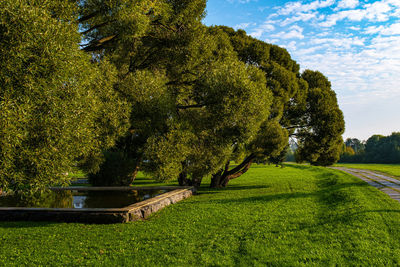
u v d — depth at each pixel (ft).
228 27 83.56
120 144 68.49
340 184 83.56
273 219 39.47
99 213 39.42
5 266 22.98
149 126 47.39
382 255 23.79
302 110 83.92
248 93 44.73
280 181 107.76
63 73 25.36
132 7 36.88
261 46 77.46
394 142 360.69
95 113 35.24
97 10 37.68
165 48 51.80
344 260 23.18
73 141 28.71
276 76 75.31
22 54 21.89
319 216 40.96
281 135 71.15
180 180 82.99
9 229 35.32
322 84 92.58
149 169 49.06
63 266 23.03
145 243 29.22
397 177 104.53
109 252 26.43
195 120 54.85
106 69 41.96
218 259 24.09
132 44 52.11
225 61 53.36
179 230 33.91
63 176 26.89
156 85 47.03
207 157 58.08
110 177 83.20
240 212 45.21
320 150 88.38
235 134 48.91
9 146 21.42
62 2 30.63
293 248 26.50
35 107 23.98
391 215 37.65
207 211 46.29
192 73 55.83
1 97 21.54
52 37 24.76
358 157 382.83
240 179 121.08
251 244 27.86
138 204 44.45
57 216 40.27
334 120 84.43
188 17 49.44
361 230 31.19
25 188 25.75
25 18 22.70
